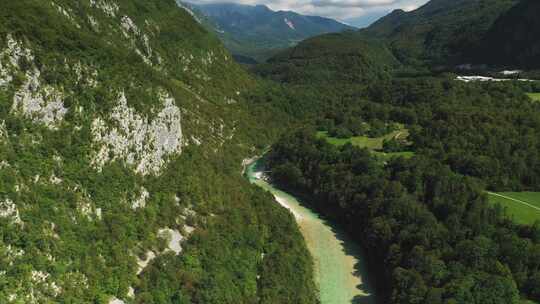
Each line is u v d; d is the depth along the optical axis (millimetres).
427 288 87812
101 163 84750
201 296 80500
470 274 86875
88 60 92000
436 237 99625
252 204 122938
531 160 124562
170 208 96938
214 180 120500
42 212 67438
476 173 124500
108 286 70188
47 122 77438
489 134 138250
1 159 65688
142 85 107375
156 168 104000
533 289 83438
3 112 69688
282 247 109312
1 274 57281
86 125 83625
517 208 108688
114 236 77625
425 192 119938
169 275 81000
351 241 125250
